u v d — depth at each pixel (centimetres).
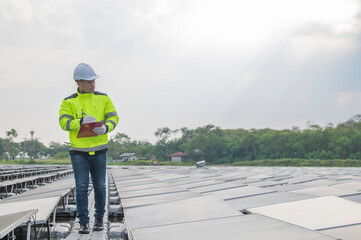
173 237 234
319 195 503
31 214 304
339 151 7838
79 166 393
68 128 378
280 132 9531
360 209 325
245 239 217
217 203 414
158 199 522
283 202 414
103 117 413
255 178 1302
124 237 405
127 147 14200
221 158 9819
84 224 388
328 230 259
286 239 211
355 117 9356
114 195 838
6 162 11731
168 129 11944
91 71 402
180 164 9738
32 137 14062
